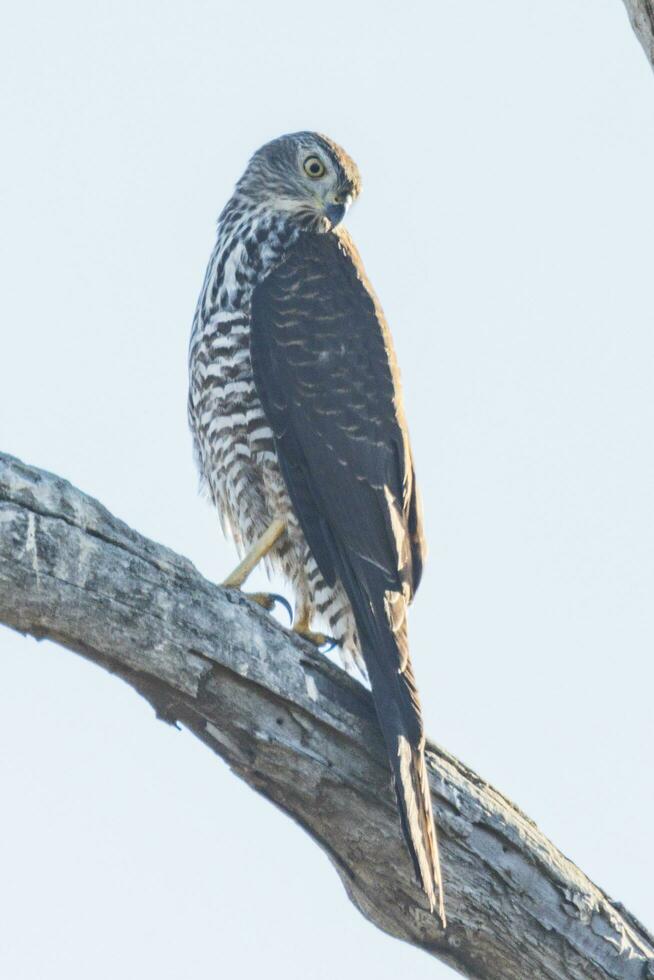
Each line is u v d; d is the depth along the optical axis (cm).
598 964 1009
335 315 1248
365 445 1188
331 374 1215
